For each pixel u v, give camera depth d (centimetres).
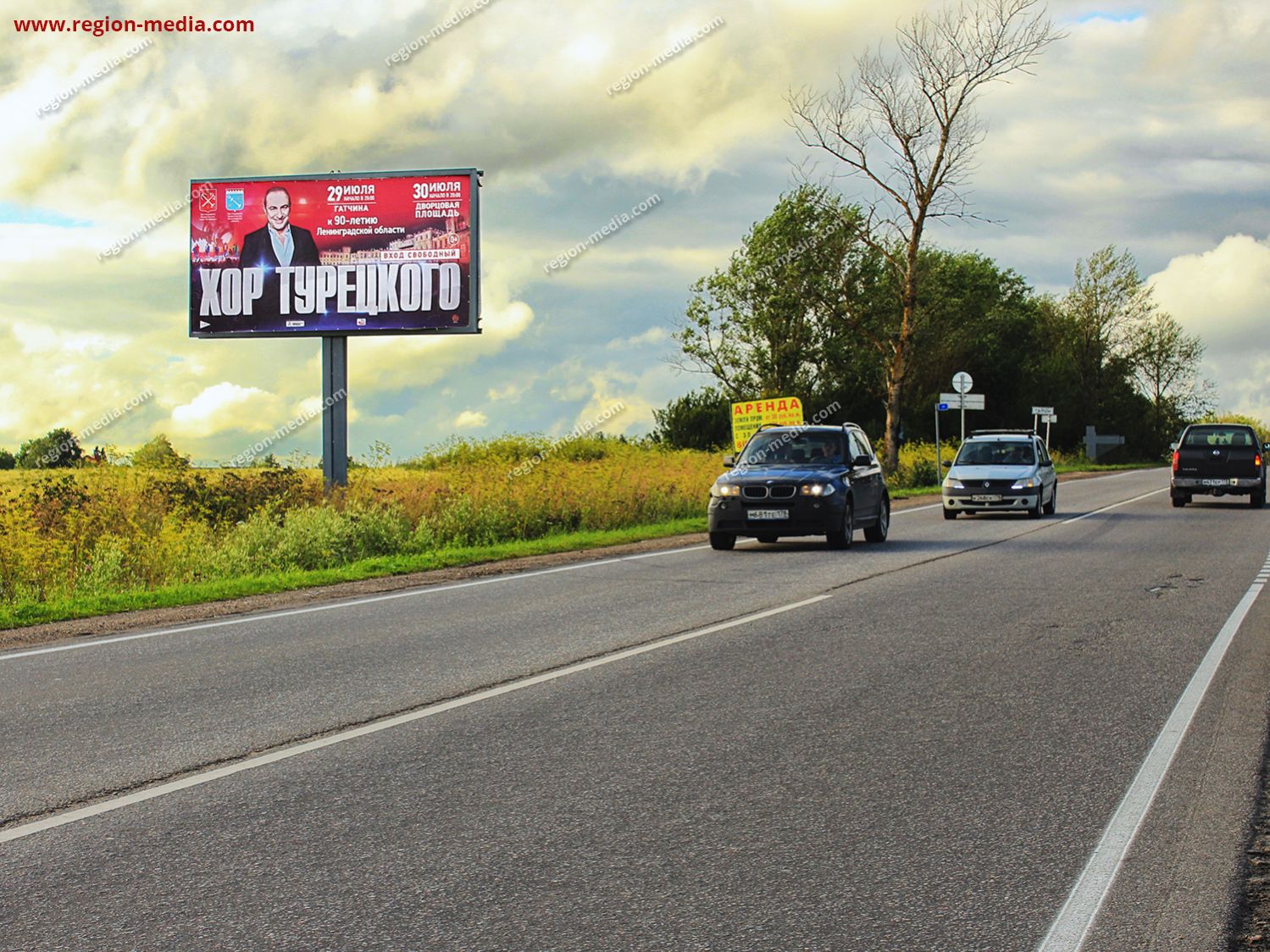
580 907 423
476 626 1133
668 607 1242
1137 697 779
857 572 1559
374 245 2725
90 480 1864
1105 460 7419
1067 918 409
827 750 645
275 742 677
